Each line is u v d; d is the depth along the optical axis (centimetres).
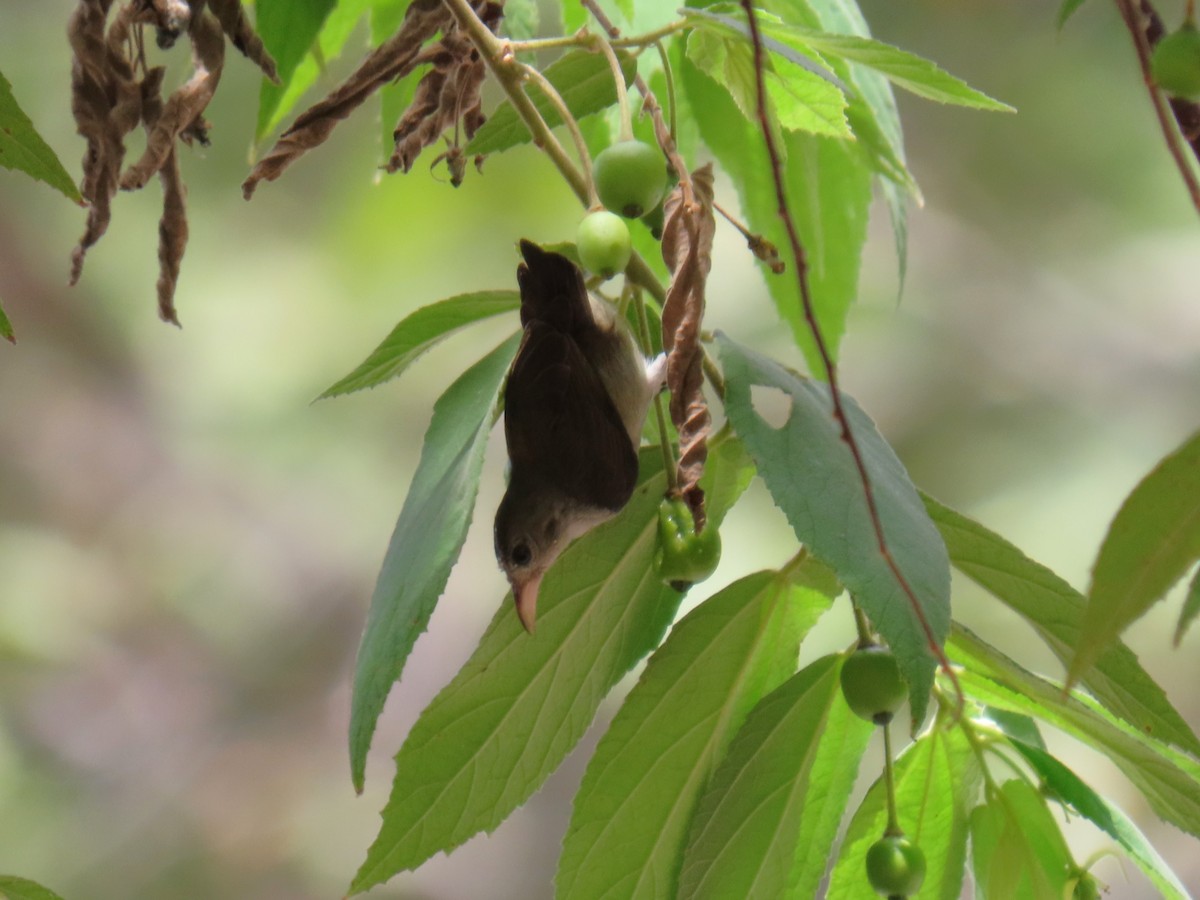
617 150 430
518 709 432
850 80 440
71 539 883
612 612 432
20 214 885
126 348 877
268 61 437
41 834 830
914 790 433
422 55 437
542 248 432
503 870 887
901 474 430
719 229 743
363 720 427
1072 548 793
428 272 782
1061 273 867
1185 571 423
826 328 445
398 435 870
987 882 432
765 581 432
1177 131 427
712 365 433
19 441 884
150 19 436
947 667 426
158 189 839
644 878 433
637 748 432
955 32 859
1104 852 432
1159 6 791
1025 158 870
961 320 855
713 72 434
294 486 867
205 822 864
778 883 433
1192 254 859
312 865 874
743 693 433
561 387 431
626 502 431
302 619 896
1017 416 841
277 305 821
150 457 884
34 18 783
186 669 886
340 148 815
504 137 435
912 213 871
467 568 874
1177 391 832
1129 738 430
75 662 862
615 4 442
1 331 431
